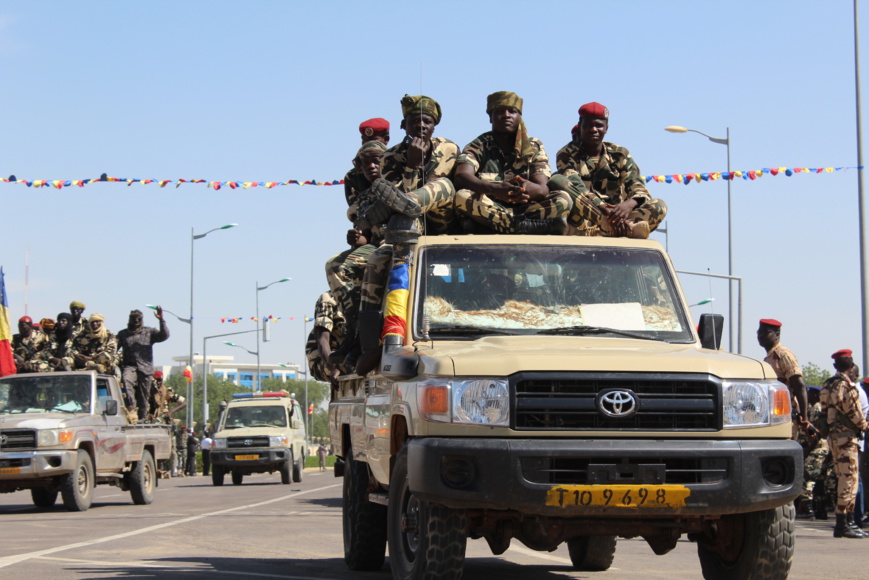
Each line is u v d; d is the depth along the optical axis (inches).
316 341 981.2
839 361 1056.8
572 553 794.2
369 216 648.4
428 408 547.5
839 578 727.1
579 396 542.3
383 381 652.7
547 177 753.0
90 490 1552.7
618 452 531.2
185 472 3624.5
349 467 780.6
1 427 1487.5
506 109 751.7
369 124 1019.3
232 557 863.1
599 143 855.7
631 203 758.5
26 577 721.0
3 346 1838.1
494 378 543.5
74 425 1525.6
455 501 529.7
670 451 534.6
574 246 680.4
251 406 2864.2
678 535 603.5
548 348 576.1
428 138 765.3
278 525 1202.0
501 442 531.2
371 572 758.5
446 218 729.0
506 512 561.6
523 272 663.1
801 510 1346.0
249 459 2650.1
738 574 587.8
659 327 648.4
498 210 713.6
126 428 1704.0
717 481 539.2
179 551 910.4
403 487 586.2
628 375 546.9
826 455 1284.4
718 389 551.8
